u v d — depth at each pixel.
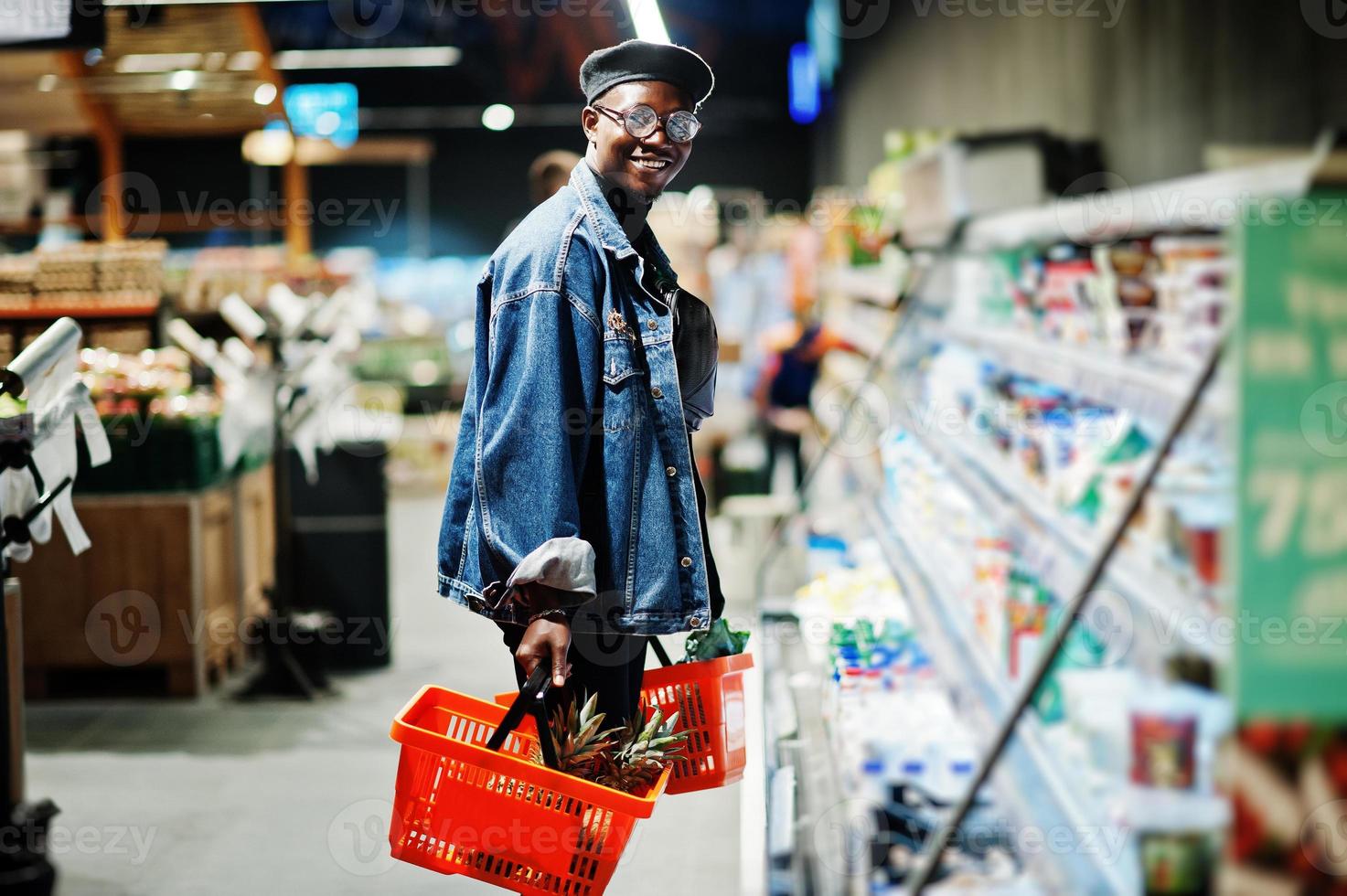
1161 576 1.81
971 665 2.52
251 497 5.96
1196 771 1.65
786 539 5.46
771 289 12.38
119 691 5.34
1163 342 2.22
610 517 2.32
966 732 2.73
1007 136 3.97
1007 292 3.44
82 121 8.04
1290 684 1.57
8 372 2.89
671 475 2.36
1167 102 3.10
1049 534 2.31
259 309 6.37
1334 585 1.56
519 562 2.21
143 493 5.17
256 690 5.27
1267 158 1.97
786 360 8.30
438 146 20.67
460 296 17.84
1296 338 1.56
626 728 2.37
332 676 5.62
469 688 5.39
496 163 20.77
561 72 17.25
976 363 3.75
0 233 9.95
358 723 4.84
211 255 10.73
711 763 2.68
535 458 2.23
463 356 13.97
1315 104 2.24
